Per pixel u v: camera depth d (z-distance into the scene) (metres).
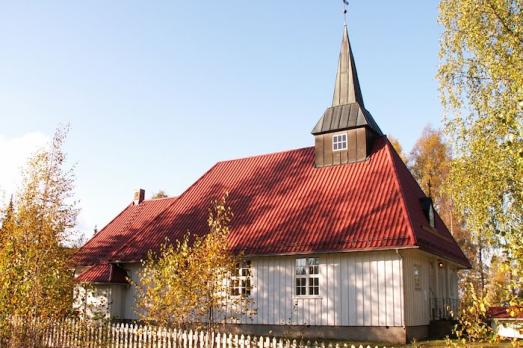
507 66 18.95
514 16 19.44
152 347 17.11
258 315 23.94
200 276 14.93
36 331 15.12
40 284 14.84
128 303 28.38
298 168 28.77
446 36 22.41
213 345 15.91
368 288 21.59
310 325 22.66
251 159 32.22
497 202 19.14
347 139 27.19
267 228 24.94
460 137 21.34
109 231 36.28
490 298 7.76
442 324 23.05
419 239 20.86
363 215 22.80
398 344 19.83
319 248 22.20
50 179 17.42
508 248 7.11
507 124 7.69
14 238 15.37
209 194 30.66
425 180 46.31
